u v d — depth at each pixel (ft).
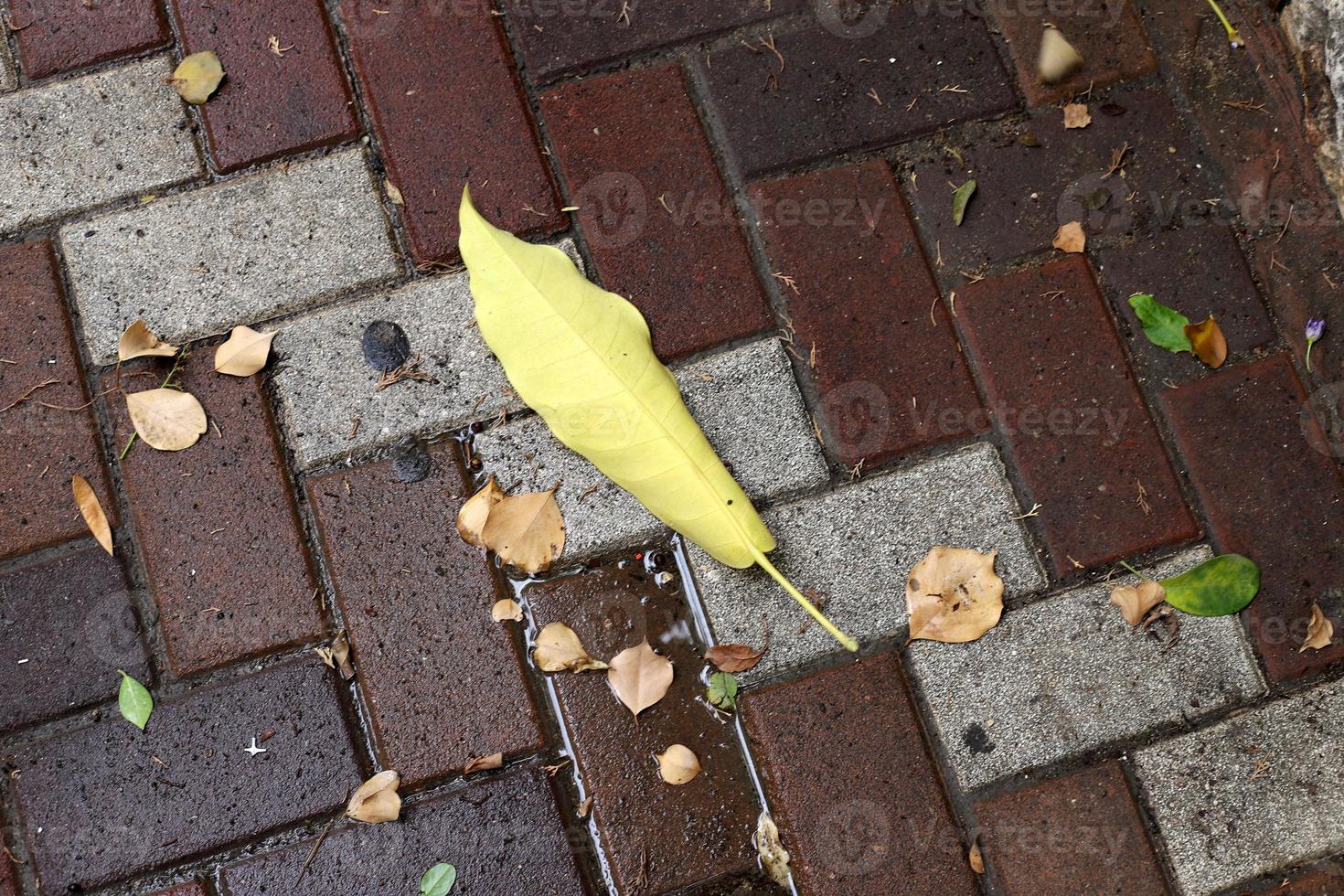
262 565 4.69
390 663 4.65
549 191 4.92
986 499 4.75
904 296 4.89
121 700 4.57
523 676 4.67
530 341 4.23
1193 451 4.80
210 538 4.70
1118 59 5.05
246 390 4.76
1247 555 4.73
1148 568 4.74
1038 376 4.84
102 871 4.52
